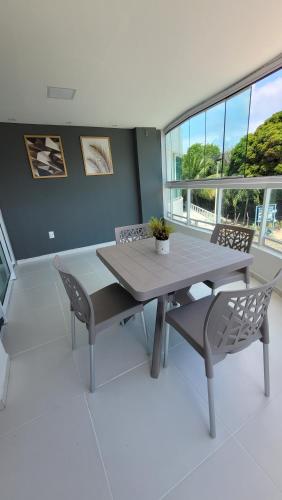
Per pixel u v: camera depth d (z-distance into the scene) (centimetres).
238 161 276
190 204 388
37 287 278
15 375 146
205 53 192
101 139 385
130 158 418
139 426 112
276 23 160
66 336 183
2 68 188
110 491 90
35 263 369
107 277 296
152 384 134
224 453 99
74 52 176
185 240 191
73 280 115
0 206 343
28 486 93
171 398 125
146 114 335
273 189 226
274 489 87
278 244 229
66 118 321
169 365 147
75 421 117
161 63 203
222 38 173
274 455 97
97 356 158
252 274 256
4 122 321
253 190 254
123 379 139
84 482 93
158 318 134
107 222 429
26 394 133
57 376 144
